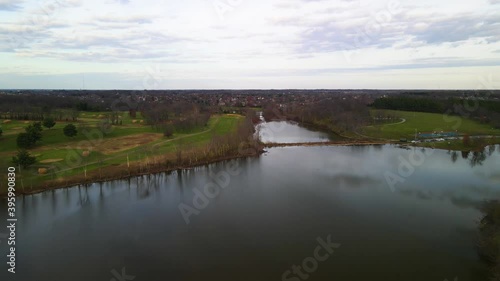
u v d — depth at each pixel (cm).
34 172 7106
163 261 4072
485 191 6391
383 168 8212
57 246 4462
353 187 6756
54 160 7888
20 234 4800
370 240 4516
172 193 6544
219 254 4203
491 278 3609
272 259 4081
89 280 3709
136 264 4019
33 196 6244
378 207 5672
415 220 5125
